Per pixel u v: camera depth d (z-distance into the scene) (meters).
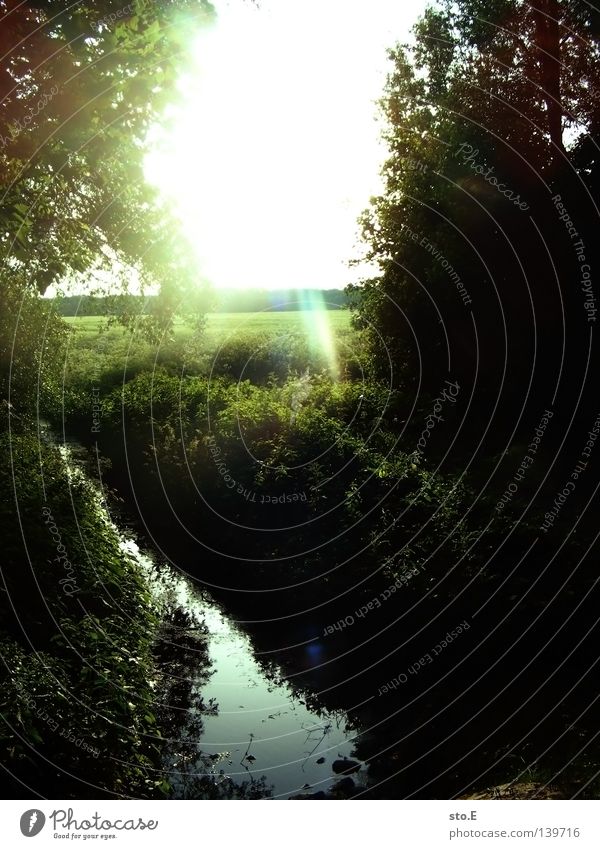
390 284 18.89
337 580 11.32
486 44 17.56
